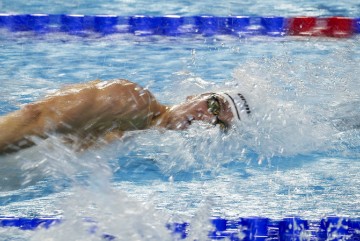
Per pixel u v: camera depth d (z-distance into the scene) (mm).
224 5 24094
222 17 21203
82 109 10789
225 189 10172
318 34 20750
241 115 12164
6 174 9992
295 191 10102
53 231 8430
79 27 20875
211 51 18469
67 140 10594
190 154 11406
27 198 9555
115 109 11156
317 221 8984
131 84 11711
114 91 11312
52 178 10047
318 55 17844
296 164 11344
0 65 16375
